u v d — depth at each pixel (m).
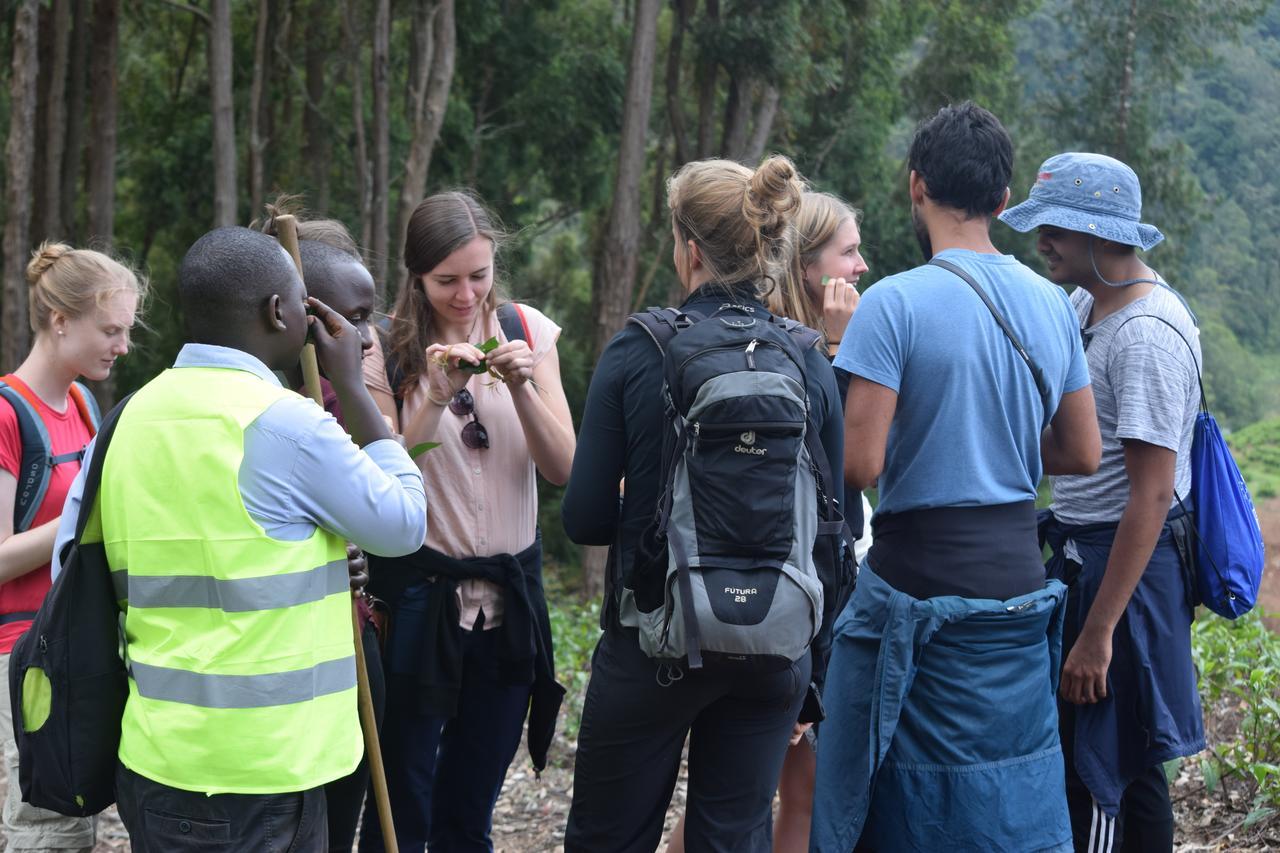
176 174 25.14
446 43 18.53
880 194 27.00
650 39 20.56
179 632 2.33
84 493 2.43
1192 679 3.17
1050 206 3.14
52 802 2.43
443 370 3.17
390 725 3.32
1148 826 3.22
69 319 3.18
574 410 27.77
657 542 2.58
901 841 2.87
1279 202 56.97
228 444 2.32
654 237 27.58
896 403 2.84
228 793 2.31
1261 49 58.06
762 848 2.87
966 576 2.80
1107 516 3.16
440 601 3.29
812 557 2.66
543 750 3.54
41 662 2.41
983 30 28.98
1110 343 3.09
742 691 2.71
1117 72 30.75
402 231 18.66
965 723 2.81
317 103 25.30
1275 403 56.97
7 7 20.14
